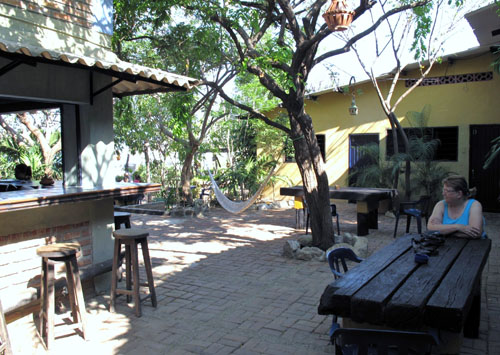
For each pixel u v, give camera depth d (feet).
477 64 35.65
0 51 11.37
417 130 37.86
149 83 17.53
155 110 42.88
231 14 22.02
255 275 19.11
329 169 43.37
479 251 10.80
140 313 14.46
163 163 55.72
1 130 52.42
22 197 12.28
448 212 13.06
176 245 25.93
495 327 12.87
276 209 41.91
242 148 49.65
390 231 29.27
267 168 46.21
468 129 36.35
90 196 14.24
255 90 41.68
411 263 9.84
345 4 15.05
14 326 13.56
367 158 41.22
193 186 45.32
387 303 7.34
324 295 8.34
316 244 22.66
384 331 7.30
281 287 17.31
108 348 12.12
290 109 21.08
